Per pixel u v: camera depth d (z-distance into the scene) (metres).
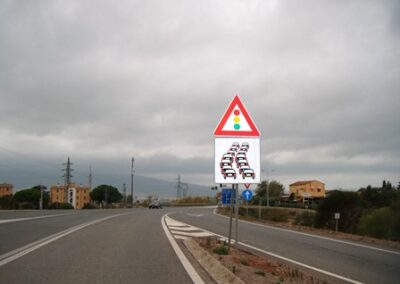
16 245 14.12
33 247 13.72
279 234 23.94
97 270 10.09
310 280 10.00
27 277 9.13
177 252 13.60
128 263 11.21
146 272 10.05
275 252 15.64
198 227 26.78
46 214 33.56
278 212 50.91
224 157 11.82
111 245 14.87
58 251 12.99
